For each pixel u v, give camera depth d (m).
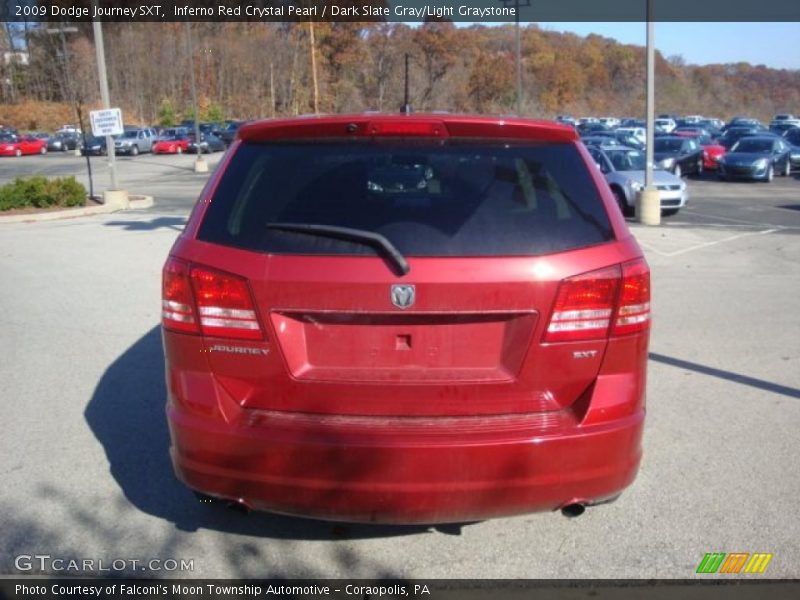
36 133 66.19
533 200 3.35
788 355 7.06
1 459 4.85
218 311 3.29
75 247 13.73
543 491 3.25
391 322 3.25
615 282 3.29
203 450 3.33
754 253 13.21
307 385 3.28
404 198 3.35
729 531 3.98
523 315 3.24
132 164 44.66
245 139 3.55
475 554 3.79
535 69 89.44
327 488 3.21
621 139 35.97
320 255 3.23
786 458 4.83
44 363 6.89
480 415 3.30
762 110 129.62
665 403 5.81
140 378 6.45
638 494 4.38
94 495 4.39
